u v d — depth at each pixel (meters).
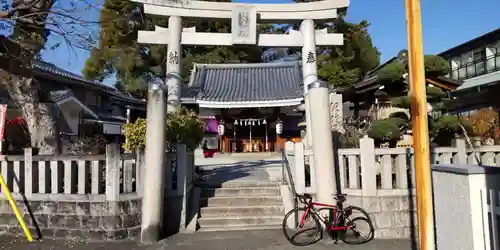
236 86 22.16
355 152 7.07
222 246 6.11
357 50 24.34
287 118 23.45
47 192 6.73
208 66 23.98
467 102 8.95
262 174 10.95
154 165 6.39
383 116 12.57
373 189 6.85
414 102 3.47
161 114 6.46
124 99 22.02
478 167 3.27
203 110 22.47
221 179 9.79
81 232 6.46
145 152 6.47
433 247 3.32
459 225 3.34
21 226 6.61
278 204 8.02
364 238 6.55
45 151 8.35
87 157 6.61
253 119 22.81
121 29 15.55
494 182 3.23
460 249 3.32
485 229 3.12
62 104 16.70
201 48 26.66
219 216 7.61
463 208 3.28
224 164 15.30
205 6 9.89
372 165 6.89
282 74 23.20
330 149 6.64
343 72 23.28
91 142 11.20
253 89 21.59
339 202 6.37
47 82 17.95
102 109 22.16
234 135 23.28
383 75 9.37
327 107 6.71
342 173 7.15
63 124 16.62
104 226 6.42
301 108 15.60
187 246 6.10
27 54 7.96
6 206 6.77
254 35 9.94
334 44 10.55
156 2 9.70
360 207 6.88
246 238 6.58
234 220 7.47
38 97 8.52
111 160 6.50
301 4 10.27
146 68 22.23
